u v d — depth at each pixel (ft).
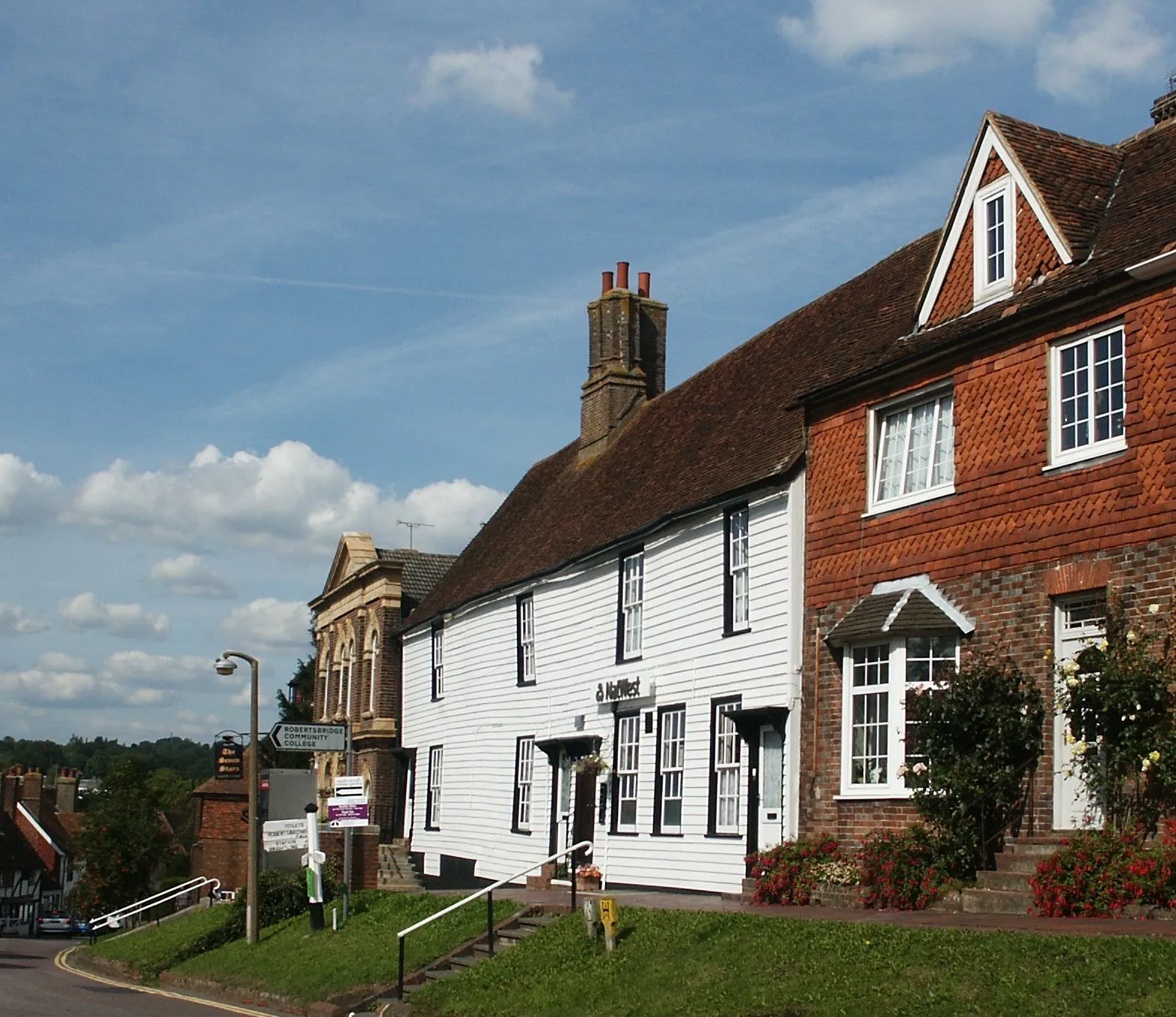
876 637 62.59
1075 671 50.88
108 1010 61.57
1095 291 53.88
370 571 142.00
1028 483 56.59
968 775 55.26
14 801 282.15
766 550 72.54
